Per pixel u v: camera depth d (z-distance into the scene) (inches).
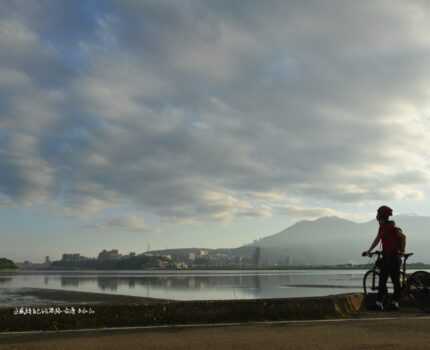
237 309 417.7
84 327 378.3
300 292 2086.6
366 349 291.9
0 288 2706.7
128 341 320.5
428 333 346.9
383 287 496.1
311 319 426.0
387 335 338.3
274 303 429.1
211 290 2345.0
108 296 1817.2
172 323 398.3
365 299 503.5
